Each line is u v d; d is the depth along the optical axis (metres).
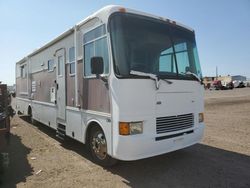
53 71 7.92
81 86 6.07
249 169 5.36
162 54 5.35
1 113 5.62
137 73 4.79
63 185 4.66
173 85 5.25
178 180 4.82
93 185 4.64
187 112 5.58
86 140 5.97
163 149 5.00
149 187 4.54
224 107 16.59
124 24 4.97
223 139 7.86
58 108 7.55
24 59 11.62
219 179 4.85
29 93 10.87
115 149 4.75
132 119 4.66
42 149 7.02
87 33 5.79
